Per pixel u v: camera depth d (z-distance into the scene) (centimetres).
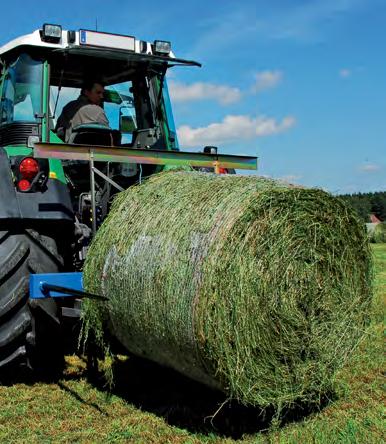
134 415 378
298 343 344
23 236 422
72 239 466
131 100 567
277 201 336
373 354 464
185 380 445
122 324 379
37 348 433
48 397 411
